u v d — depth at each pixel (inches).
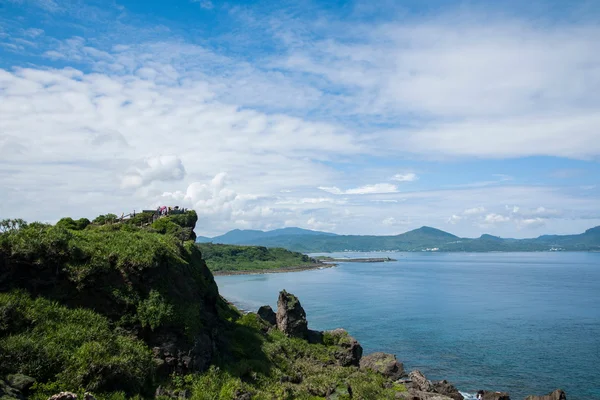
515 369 2222.0
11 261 1034.7
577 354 2486.5
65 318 1018.7
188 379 1107.9
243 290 5767.7
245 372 1341.0
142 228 1831.9
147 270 1202.0
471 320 3513.8
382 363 1945.1
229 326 1721.2
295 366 1630.2
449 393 1759.4
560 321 3479.3
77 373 891.4
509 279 7529.5
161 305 1157.1
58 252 1095.0
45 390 835.4
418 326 3272.6
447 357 2436.0
